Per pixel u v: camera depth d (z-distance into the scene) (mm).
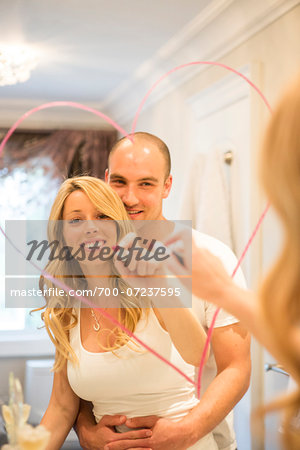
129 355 1211
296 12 1833
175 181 2975
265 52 2047
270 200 526
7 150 3594
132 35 2520
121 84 3281
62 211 1225
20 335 3436
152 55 2773
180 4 2178
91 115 3783
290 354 526
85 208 1203
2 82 2746
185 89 2814
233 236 2254
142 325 1222
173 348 1227
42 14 2283
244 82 2137
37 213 3566
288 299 520
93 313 1268
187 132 2793
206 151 2543
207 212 2260
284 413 572
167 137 3084
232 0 2055
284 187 507
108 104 3693
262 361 2031
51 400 1347
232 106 2275
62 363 1311
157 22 2367
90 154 3715
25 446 845
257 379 2025
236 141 2240
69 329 1311
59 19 2334
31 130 3654
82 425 1289
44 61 2865
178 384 1245
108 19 2336
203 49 2482
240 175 2223
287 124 509
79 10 2238
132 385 1222
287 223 516
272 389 1962
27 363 3238
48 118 3713
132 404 1243
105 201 1203
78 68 2986
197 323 1138
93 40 2576
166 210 3139
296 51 1837
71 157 3674
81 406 1369
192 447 1222
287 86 534
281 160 509
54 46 2650
